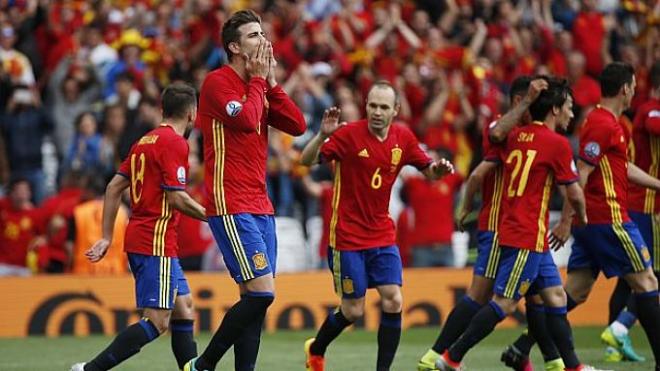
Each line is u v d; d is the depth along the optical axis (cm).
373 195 2781
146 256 2567
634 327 4384
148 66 5881
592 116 2939
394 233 2827
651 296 2934
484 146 2869
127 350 2552
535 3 6756
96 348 3906
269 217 2580
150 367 3309
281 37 6041
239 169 2528
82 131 5225
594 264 3094
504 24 6412
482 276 2823
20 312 4359
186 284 2731
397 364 3353
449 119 5656
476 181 2827
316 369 2900
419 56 5994
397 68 5972
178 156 2558
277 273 4550
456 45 6347
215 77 2541
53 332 4375
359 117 5684
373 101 2772
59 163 5591
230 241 2512
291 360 3494
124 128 5209
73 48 5928
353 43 6147
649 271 2947
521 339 2906
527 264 2688
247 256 2505
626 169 2955
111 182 2627
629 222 2950
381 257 2794
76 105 5688
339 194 2808
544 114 2748
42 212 4794
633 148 3228
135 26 6322
